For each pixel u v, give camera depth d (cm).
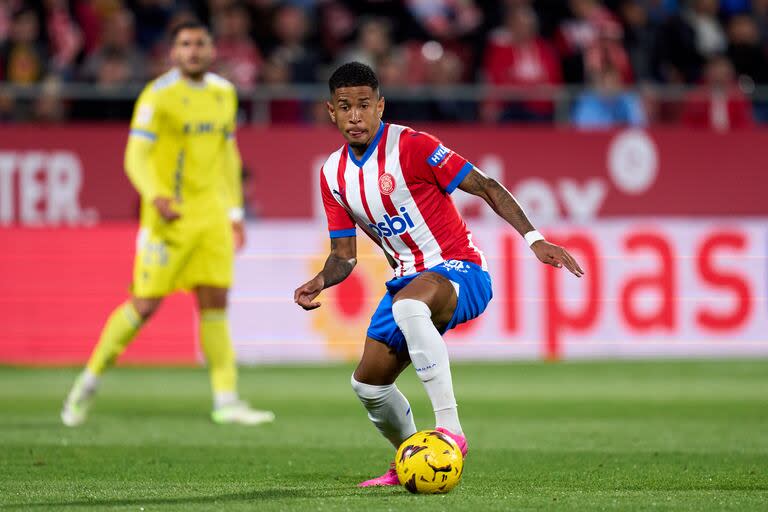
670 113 5262
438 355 1797
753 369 4434
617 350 4766
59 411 3256
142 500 1747
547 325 4731
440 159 1844
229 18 5366
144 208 3008
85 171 4769
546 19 5834
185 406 3409
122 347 2972
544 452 2412
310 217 4906
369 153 1859
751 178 5172
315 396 3662
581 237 4741
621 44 5647
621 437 2684
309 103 5066
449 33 5700
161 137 2959
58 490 1875
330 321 4681
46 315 4588
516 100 5122
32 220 4728
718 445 2531
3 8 5488
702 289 4797
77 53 5350
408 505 1658
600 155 5066
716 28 5944
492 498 1739
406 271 1916
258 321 4656
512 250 4722
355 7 5716
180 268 2984
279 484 1947
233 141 3100
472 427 2895
